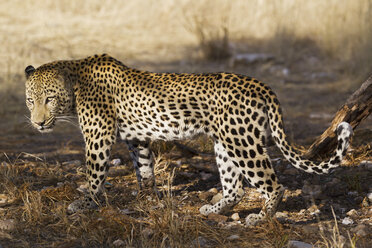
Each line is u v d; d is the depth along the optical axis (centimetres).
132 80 1432
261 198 1595
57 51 4084
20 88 3328
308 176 1756
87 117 1469
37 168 1888
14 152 2205
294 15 4788
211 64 4256
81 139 2483
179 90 1364
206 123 1363
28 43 4262
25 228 1348
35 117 1467
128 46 4581
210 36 4484
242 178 1452
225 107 1299
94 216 1401
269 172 1309
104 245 1262
